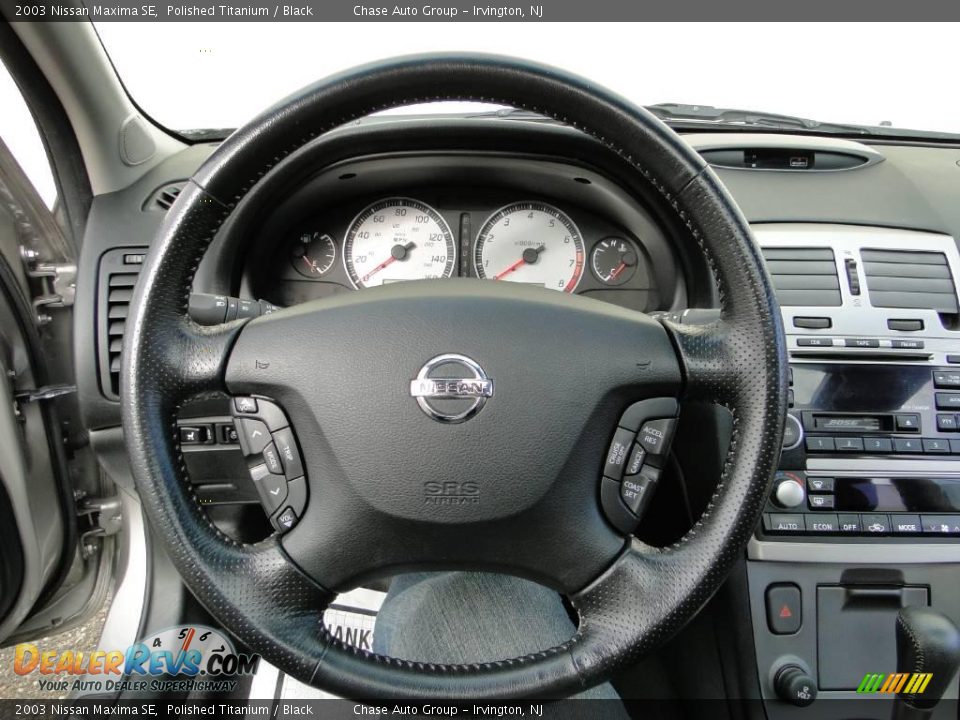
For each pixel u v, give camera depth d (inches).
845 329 46.0
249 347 28.3
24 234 44.6
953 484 44.3
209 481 48.4
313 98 26.5
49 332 47.4
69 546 49.9
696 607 26.0
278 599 26.8
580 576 27.8
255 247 47.5
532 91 27.1
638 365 27.9
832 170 51.9
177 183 47.9
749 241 27.0
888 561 43.7
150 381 26.3
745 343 27.0
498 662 26.7
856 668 43.9
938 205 50.0
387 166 47.9
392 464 27.0
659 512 50.6
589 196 49.1
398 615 41.6
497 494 27.0
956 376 45.4
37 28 37.9
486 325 27.6
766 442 26.1
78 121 43.3
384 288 29.6
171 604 52.9
